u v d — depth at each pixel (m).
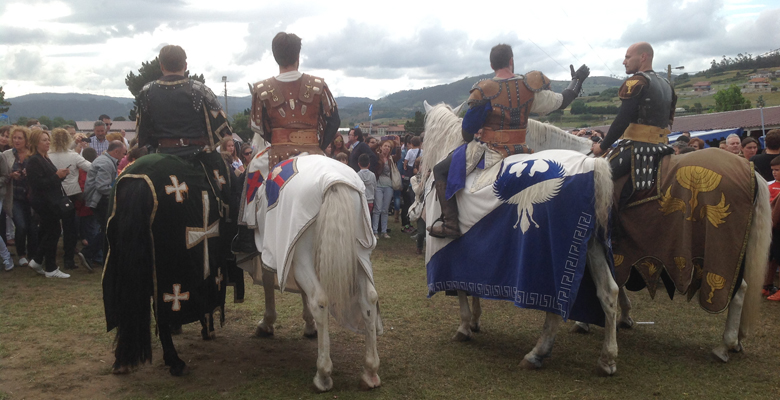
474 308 5.00
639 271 4.29
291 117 3.91
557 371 4.07
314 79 3.97
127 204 3.54
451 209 4.40
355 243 3.39
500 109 4.22
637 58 4.40
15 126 8.08
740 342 4.47
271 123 3.99
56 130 7.27
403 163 11.15
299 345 4.62
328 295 3.36
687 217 4.04
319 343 3.53
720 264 3.96
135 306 3.55
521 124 4.30
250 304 5.81
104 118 10.13
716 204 3.95
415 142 10.90
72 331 4.77
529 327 5.18
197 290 3.78
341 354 4.42
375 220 10.25
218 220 3.99
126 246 3.52
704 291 4.05
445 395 3.61
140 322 3.58
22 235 7.42
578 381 3.87
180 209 3.66
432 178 4.71
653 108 4.23
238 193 4.33
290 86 3.91
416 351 4.50
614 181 4.37
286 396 3.56
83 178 7.34
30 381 3.73
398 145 12.55
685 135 9.02
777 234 5.99
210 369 4.04
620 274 4.35
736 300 4.21
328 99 4.03
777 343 4.68
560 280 3.74
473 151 4.34
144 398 3.51
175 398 3.51
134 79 35.88
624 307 5.12
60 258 7.77
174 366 3.88
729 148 7.41
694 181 4.01
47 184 6.47
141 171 3.60
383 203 10.27
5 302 5.59
